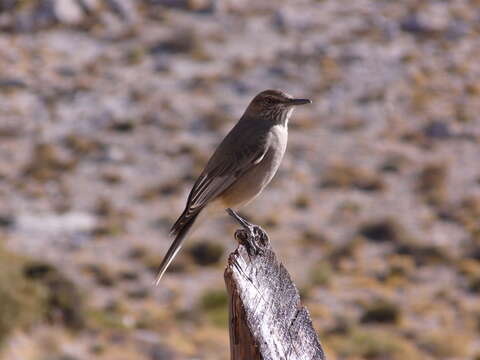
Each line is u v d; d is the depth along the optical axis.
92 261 46.59
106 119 68.69
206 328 34.03
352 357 32.62
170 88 73.69
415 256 48.69
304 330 5.59
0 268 28.47
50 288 30.53
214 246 47.12
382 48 80.94
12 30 82.50
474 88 75.12
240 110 70.12
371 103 72.12
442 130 67.69
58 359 27.22
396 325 37.38
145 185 59.56
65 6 84.56
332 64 77.69
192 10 87.62
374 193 59.16
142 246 48.91
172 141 65.69
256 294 5.52
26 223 51.97
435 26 84.94
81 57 78.44
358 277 45.34
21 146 64.81
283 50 80.06
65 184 59.19
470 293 43.34
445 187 60.03
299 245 50.31
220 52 79.56
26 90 72.75
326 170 62.19
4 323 27.47
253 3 90.19
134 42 81.00
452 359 33.12
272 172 9.45
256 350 5.34
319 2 90.62
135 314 35.97
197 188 9.12
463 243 51.12
